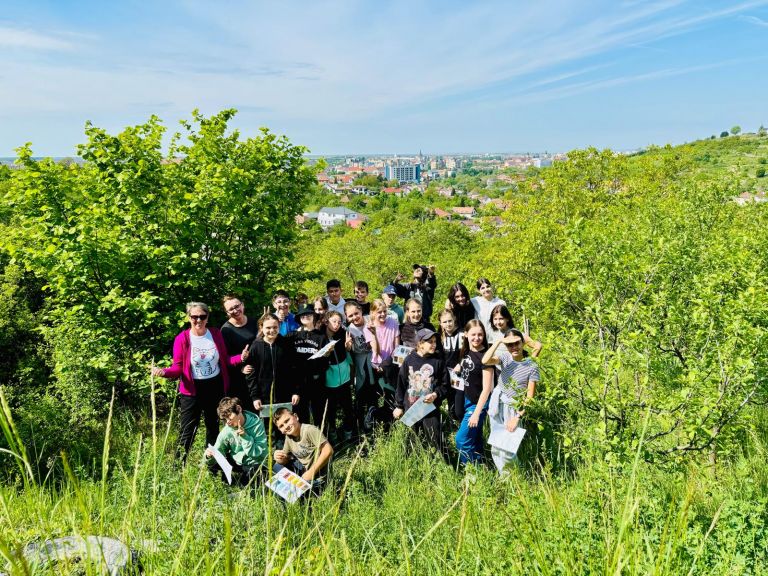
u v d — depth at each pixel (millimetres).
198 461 4711
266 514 1676
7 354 12273
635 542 1832
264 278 8969
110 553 1905
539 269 14008
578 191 16922
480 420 5016
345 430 6270
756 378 3307
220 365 5551
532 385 4391
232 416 4352
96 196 7895
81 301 7531
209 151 8648
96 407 7445
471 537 2760
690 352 4273
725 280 4605
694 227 7410
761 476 3613
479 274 18000
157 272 7164
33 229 7242
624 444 3373
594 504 2727
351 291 32188
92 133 7727
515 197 18953
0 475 5141
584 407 3982
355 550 2828
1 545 1159
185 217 7500
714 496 3229
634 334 3738
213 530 2357
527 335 4848
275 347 5598
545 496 2906
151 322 7355
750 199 9180
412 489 4312
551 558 2215
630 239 6676
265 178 8953
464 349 5258
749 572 2326
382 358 6430
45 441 6195
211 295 8094
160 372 5219
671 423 3486
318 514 3135
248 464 4445
